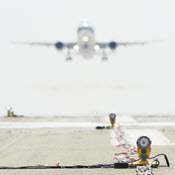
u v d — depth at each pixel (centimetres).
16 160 4650
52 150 5381
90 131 7856
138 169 3862
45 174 3884
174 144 5897
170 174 3797
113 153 5091
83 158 4734
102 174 3847
